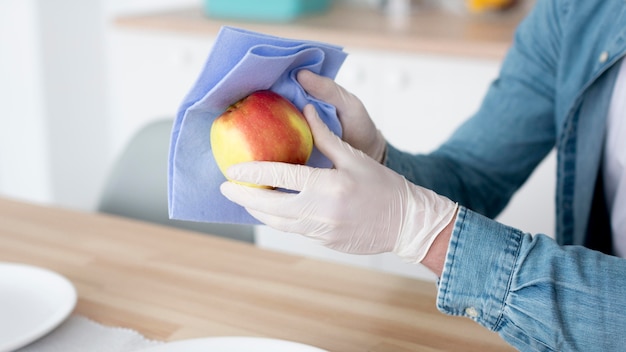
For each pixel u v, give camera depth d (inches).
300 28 88.2
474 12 95.7
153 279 41.0
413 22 92.4
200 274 41.4
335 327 35.9
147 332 35.8
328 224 31.1
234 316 37.0
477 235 30.8
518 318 30.2
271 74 31.1
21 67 116.2
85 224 48.8
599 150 44.4
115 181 61.7
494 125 47.8
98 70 123.9
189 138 31.1
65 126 120.7
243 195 30.8
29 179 122.8
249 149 30.1
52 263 43.3
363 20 94.5
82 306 38.3
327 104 33.9
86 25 120.3
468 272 30.6
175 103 101.2
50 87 116.7
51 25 114.9
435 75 82.0
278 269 41.9
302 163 31.9
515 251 30.6
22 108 118.6
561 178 46.1
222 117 30.7
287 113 31.1
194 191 32.1
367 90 86.3
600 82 43.6
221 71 30.0
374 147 39.1
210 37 94.8
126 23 100.0
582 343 29.7
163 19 97.7
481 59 78.8
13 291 39.1
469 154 47.6
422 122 84.4
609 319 29.5
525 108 47.3
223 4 99.6
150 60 101.1
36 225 48.8
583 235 46.4
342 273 41.3
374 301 38.2
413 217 31.7
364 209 31.3
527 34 47.7
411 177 42.8
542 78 47.0
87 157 125.8
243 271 41.8
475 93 80.5
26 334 33.5
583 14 43.8
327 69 34.9
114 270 42.2
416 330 35.6
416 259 32.4
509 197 48.9
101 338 35.2
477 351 33.9
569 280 29.9
